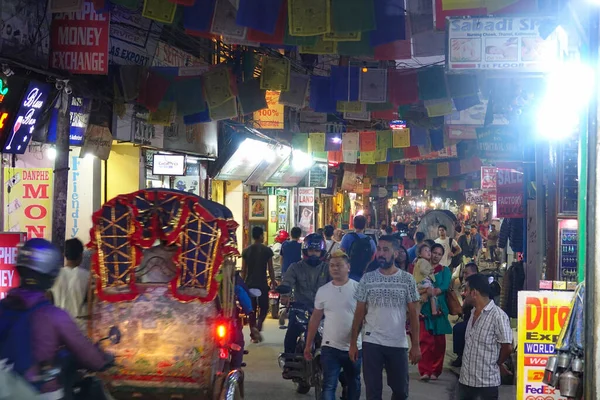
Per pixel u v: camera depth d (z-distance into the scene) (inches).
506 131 677.3
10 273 282.4
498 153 681.0
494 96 423.2
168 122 462.9
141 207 246.5
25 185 392.8
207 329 244.2
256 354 474.3
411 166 1209.4
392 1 342.0
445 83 452.1
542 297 247.3
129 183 536.4
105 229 246.4
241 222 807.7
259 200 831.7
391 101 461.7
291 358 352.5
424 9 343.3
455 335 366.9
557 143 366.9
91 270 248.8
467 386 258.7
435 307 412.8
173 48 563.5
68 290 279.3
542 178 490.9
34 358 161.8
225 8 352.2
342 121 895.1
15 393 144.0
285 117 821.9
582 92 220.7
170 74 456.1
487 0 291.6
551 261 410.3
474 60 272.2
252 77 481.7
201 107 457.7
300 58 751.1
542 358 246.1
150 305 246.1
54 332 165.0
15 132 353.1
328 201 1434.5
